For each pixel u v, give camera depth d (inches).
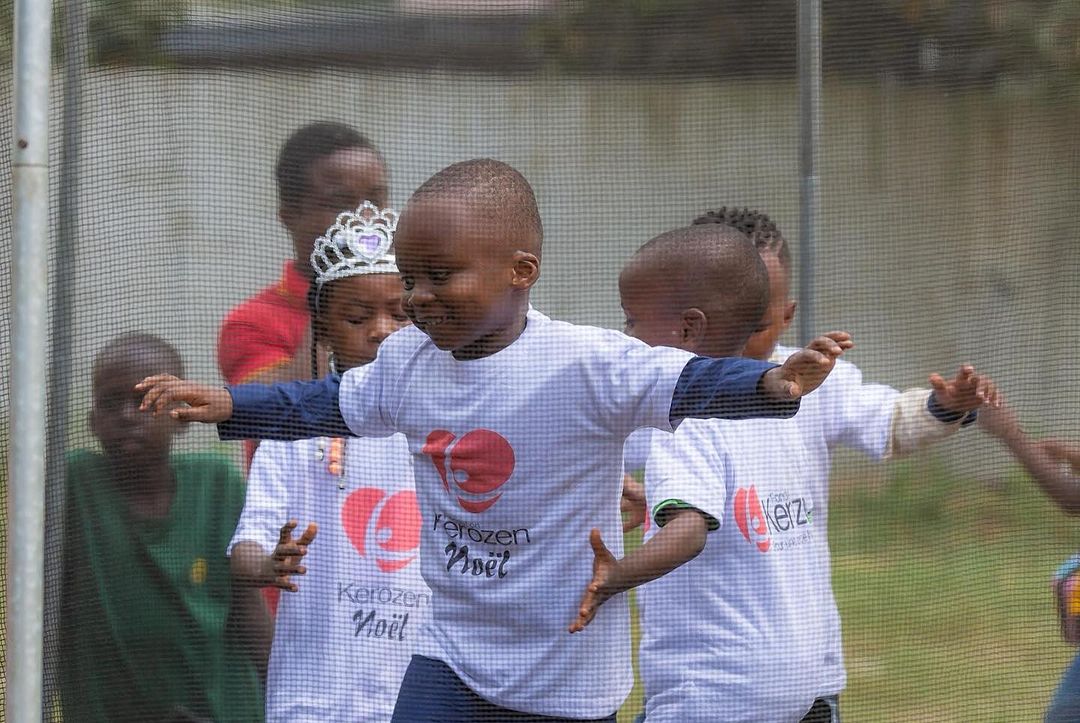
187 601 384.2
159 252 411.8
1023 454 405.1
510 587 332.8
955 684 457.1
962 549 518.0
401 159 450.6
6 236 396.2
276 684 377.7
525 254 329.1
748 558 374.6
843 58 464.4
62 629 367.9
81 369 379.6
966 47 462.0
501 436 327.9
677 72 473.1
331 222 425.4
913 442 394.3
